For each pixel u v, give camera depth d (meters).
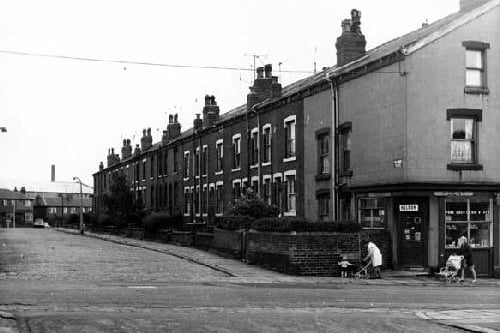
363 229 26.09
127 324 11.24
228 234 30.86
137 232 51.22
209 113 45.47
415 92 24.12
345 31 30.38
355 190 26.55
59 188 149.00
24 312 12.59
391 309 14.49
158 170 58.53
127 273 23.11
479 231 24.94
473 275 22.98
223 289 18.03
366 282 21.75
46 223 120.31
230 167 40.72
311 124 30.47
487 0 25.89
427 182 23.77
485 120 25.00
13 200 132.50
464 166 24.50
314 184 29.95
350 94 27.58
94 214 77.50
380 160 25.33
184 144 51.06
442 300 16.56
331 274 23.75
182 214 49.72
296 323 11.80
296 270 23.38
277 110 34.06
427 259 24.11
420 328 11.63
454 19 24.91
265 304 14.81
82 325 11.03
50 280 20.47
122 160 75.94
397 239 24.89
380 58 25.08
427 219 24.27
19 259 29.16
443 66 24.61
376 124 25.66
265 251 25.97
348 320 12.30
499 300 16.75
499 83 25.36
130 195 59.75
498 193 25.03
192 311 13.25
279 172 33.56
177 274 23.08
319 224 23.94
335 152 28.27
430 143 24.20
